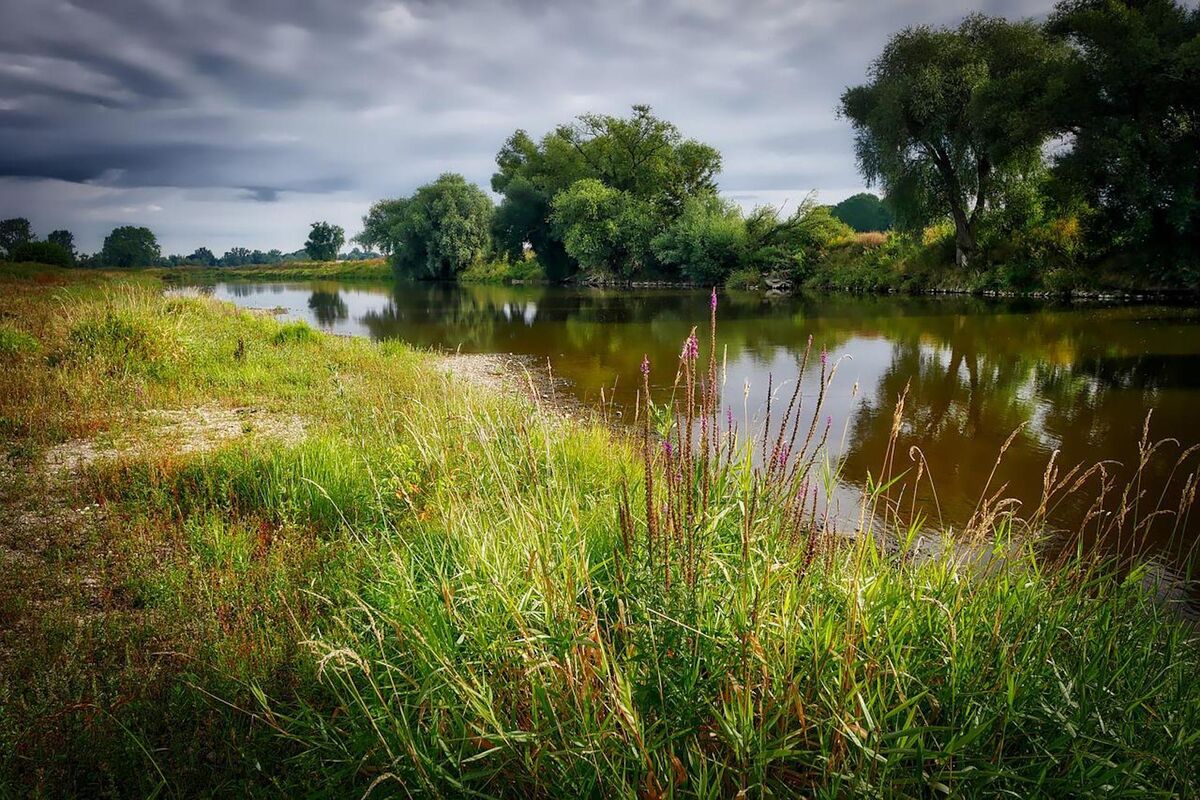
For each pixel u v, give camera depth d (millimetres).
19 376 11766
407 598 3836
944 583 3459
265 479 7117
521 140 80625
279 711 3547
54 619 4531
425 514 5625
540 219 71500
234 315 24266
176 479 7074
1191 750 2781
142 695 3664
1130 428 11164
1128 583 3953
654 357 20234
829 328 25266
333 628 4152
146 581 5094
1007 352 18734
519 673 3008
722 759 2717
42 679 3824
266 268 132500
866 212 96125
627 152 65375
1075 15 29375
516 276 77062
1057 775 2713
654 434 9734
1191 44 25859
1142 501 7988
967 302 32906
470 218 77688
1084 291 31500
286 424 10242
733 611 2975
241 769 3182
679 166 64750
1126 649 3377
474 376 16891
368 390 12258
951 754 2496
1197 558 6422
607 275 62781
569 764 2621
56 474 7672
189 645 4121
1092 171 29656
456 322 32219
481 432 5520
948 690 2869
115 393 11609
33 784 3070
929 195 39188
